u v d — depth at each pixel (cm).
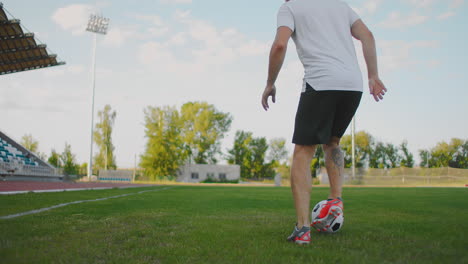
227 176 5784
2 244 192
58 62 1953
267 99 250
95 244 201
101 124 5541
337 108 233
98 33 4178
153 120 5384
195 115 6369
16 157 2466
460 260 157
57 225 268
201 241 210
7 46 1634
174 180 5466
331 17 241
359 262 154
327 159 257
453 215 356
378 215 356
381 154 6588
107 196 704
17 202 494
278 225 281
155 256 173
